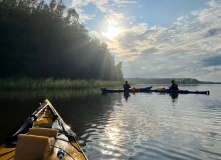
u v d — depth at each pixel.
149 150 3.76
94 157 3.38
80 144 4.04
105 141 4.26
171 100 13.41
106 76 62.16
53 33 38.59
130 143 4.16
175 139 4.48
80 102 11.31
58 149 2.65
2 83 19.75
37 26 36.00
